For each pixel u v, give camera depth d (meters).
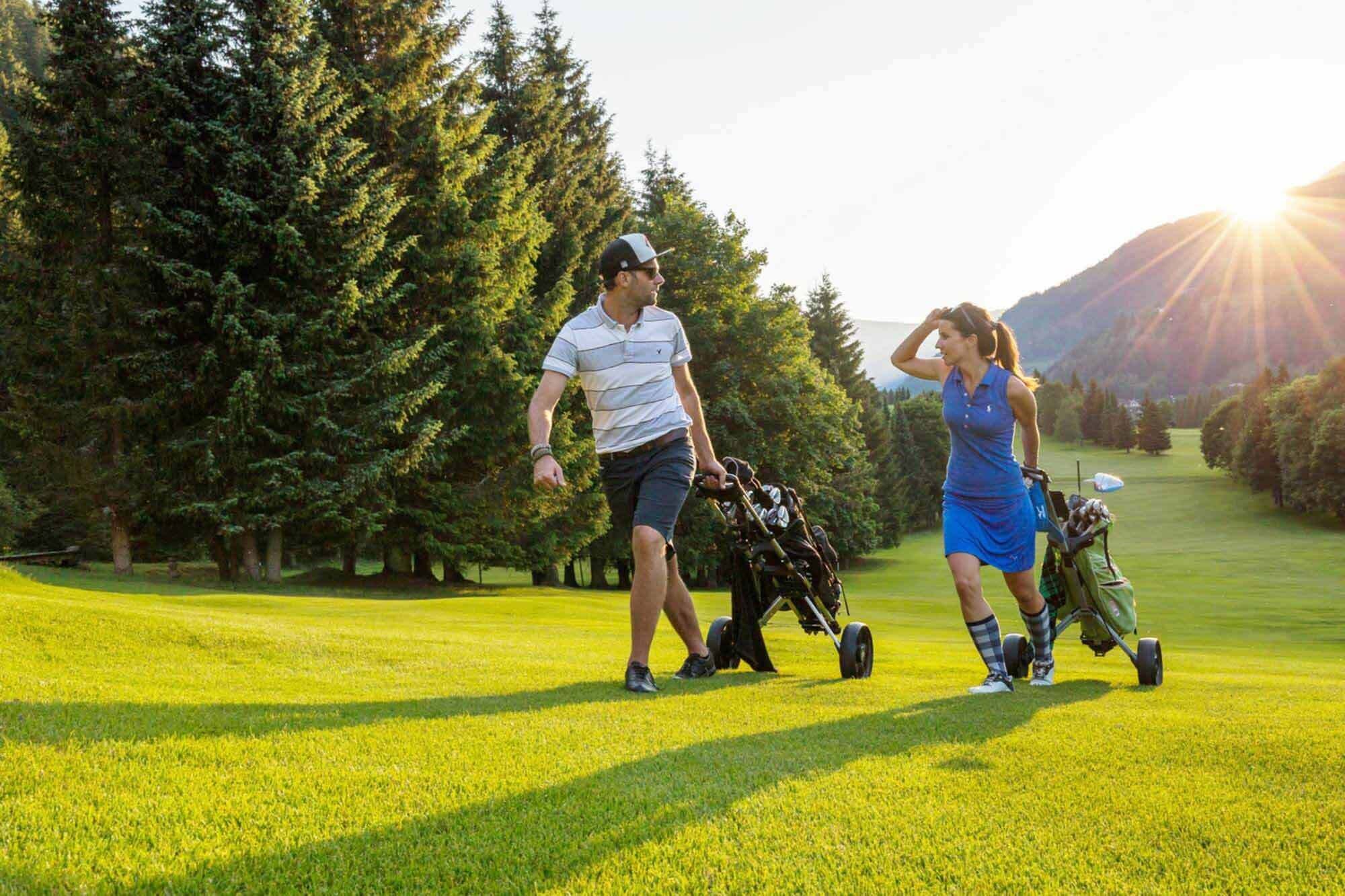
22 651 4.19
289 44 20.50
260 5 20.44
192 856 1.71
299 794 2.11
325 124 21.67
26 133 19.11
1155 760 2.72
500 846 1.83
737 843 1.88
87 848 1.72
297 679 4.10
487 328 22.97
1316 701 4.68
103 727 2.59
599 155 35.41
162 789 2.08
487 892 1.61
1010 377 4.69
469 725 2.91
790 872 1.72
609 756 2.57
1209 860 1.85
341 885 1.62
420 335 21.77
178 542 22.39
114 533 20.59
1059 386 181.62
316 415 20.12
